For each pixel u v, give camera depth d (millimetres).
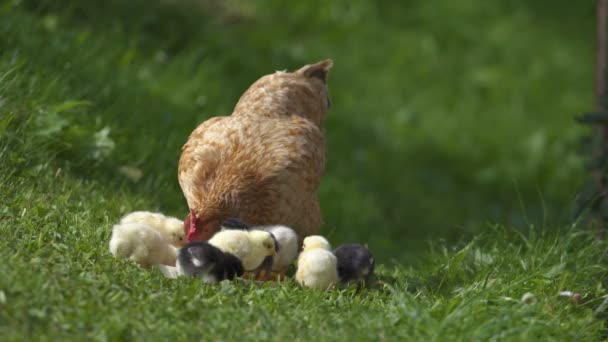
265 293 7859
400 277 9797
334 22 25891
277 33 23969
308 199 9773
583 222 11516
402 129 22953
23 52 13078
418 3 28109
